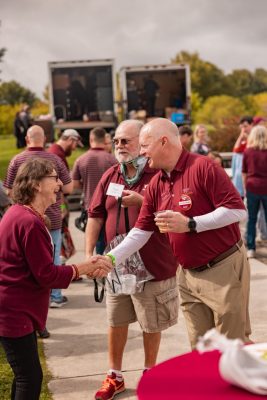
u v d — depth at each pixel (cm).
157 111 2048
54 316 595
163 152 331
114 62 1995
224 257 328
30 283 312
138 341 513
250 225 805
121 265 393
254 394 206
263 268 750
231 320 328
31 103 7144
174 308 409
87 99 2009
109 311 413
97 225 420
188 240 327
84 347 510
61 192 599
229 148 1781
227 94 7462
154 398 206
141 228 367
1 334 310
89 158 677
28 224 306
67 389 430
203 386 213
